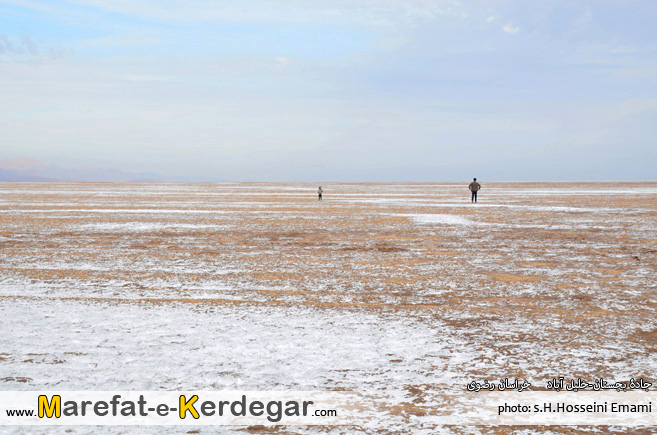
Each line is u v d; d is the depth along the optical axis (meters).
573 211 27.23
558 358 5.48
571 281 9.55
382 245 14.62
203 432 3.98
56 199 39.16
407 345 5.89
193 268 10.95
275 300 8.09
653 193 50.66
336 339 6.10
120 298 8.20
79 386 4.78
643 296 8.33
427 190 64.94
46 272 10.45
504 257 12.47
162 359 5.42
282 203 34.75
